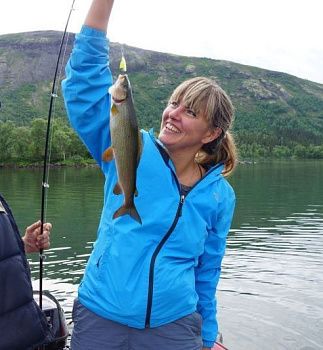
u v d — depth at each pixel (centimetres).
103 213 133
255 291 394
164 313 124
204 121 134
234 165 146
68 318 310
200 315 135
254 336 308
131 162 124
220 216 138
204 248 139
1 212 118
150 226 124
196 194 131
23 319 118
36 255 509
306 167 2839
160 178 126
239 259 502
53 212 829
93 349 123
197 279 142
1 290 115
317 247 560
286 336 308
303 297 379
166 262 124
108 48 133
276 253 531
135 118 125
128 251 123
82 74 129
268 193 1209
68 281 414
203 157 142
